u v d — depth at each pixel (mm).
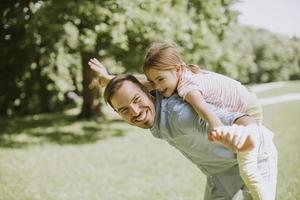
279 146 10180
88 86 17344
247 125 2416
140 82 2834
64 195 6578
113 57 15445
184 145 2854
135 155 9859
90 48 12562
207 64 16078
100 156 9898
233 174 3002
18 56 16656
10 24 15539
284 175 6941
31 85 20719
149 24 12180
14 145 11766
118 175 7875
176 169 8141
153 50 2605
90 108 17641
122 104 2680
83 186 7113
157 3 12477
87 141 12242
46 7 11930
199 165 3119
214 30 14953
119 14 11562
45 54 17016
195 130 2656
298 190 5895
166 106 2691
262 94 29625
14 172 8352
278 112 18062
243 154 2719
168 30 12430
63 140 12508
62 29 11867
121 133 13672
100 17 11477
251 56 53500
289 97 26266
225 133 2080
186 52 13906
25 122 17859
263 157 2863
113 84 2699
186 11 14570
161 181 7227
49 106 24000
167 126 2746
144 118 2715
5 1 15594
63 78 20969
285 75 59625
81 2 11430
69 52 15328
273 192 2883
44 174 8133
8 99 21031
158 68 2576
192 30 13703
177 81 2633
